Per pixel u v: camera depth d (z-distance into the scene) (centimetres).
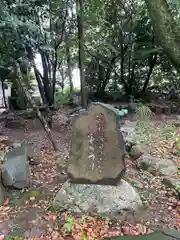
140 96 951
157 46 884
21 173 336
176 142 484
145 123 612
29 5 459
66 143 527
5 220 275
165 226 263
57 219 275
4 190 327
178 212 286
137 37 917
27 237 248
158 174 368
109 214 278
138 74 1007
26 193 328
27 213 287
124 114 705
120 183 302
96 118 296
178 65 375
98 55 948
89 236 249
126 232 254
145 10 861
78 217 276
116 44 946
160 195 320
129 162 421
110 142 296
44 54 722
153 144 477
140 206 291
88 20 844
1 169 346
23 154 365
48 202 307
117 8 888
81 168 299
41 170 397
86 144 299
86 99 811
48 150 484
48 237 248
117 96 948
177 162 399
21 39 457
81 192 293
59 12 664
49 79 787
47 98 775
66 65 1028
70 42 807
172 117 707
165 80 1019
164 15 361
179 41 366
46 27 671
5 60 496
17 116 651
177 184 331
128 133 536
